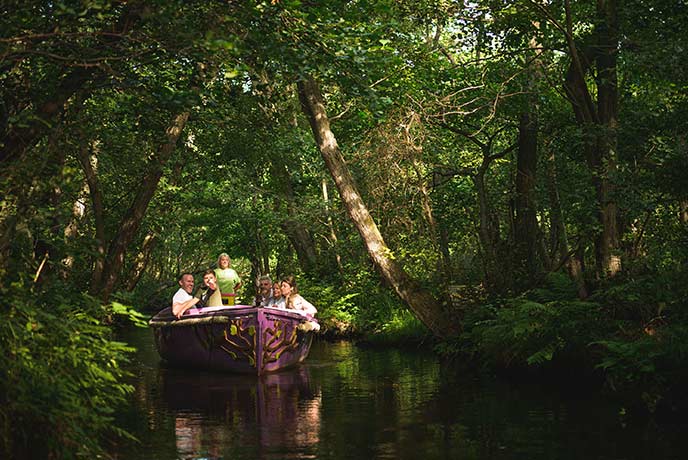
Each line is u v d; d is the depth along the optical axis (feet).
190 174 67.72
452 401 30.48
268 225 84.02
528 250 51.47
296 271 85.10
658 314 33.14
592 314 35.40
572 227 57.36
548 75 49.11
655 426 24.75
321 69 25.93
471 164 71.56
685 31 41.06
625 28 41.93
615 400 29.53
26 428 17.98
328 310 67.46
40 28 23.29
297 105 71.56
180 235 115.85
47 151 21.29
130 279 74.43
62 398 17.81
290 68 25.17
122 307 22.40
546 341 36.58
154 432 24.97
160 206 65.98
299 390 34.83
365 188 51.55
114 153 35.65
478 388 33.91
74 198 28.32
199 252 131.34
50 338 19.42
